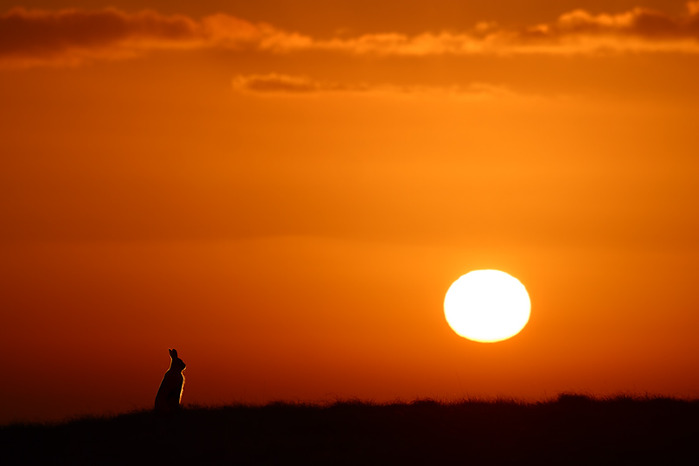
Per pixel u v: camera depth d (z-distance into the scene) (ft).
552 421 398.62
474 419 400.67
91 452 364.17
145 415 411.95
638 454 359.25
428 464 350.02
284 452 359.87
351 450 362.74
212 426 390.83
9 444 375.86
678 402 429.79
